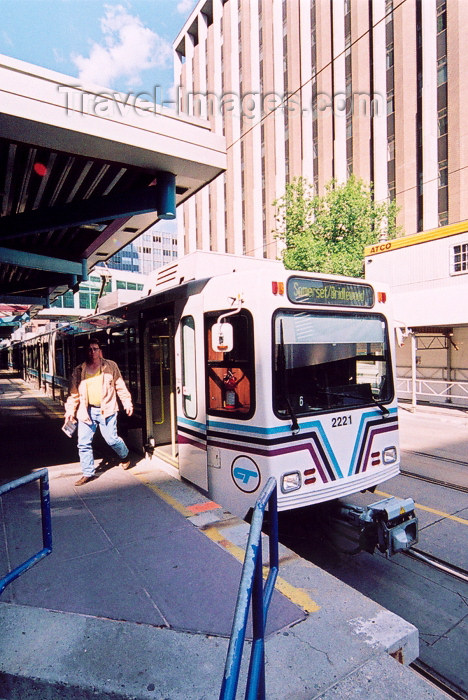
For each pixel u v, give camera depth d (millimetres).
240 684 2201
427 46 26156
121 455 5719
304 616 2730
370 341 4695
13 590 3018
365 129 30062
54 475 5613
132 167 5355
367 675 2264
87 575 3195
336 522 4297
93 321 8828
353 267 19859
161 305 5562
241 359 4086
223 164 5336
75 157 4969
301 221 22250
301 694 2143
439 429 10484
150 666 2320
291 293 4051
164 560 3396
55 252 10242
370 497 5738
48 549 3115
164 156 5000
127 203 5766
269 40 37531
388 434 4738
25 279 13914
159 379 6410
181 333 4992
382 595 3590
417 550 4324
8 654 2408
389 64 28500
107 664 2334
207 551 3525
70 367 11117
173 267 5500
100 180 6355
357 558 4219
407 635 2576
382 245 16562
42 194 6867
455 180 25078
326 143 32500
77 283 11984
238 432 4125
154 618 2703
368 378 4656
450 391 14875
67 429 5273
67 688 2219
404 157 27578
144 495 4773
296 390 4035
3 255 9039
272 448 3824
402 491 5977
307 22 33875
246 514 4098
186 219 50219
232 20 41281
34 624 2654
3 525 4059
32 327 37906
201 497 4672
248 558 1796
